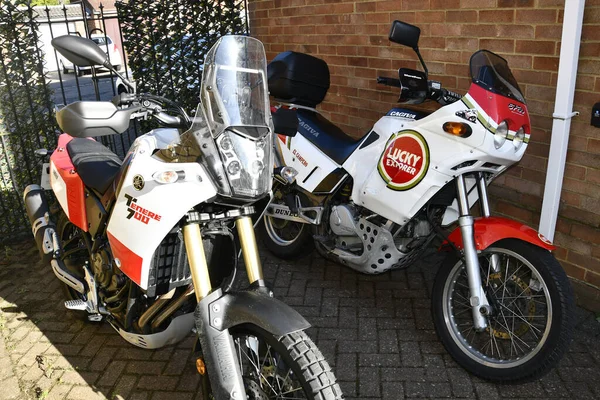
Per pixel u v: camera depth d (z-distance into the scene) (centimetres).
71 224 375
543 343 297
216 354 228
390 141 350
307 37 589
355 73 543
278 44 634
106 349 367
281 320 219
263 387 238
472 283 307
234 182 228
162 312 269
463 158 311
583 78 359
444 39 448
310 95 437
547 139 391
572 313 292
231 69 232
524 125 316
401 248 364
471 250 309
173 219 236
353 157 381
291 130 271
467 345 326
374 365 340
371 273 378
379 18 500
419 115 345
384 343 360
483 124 303
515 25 393
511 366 308
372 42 514
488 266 342
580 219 381
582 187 376
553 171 366
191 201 233
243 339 245
